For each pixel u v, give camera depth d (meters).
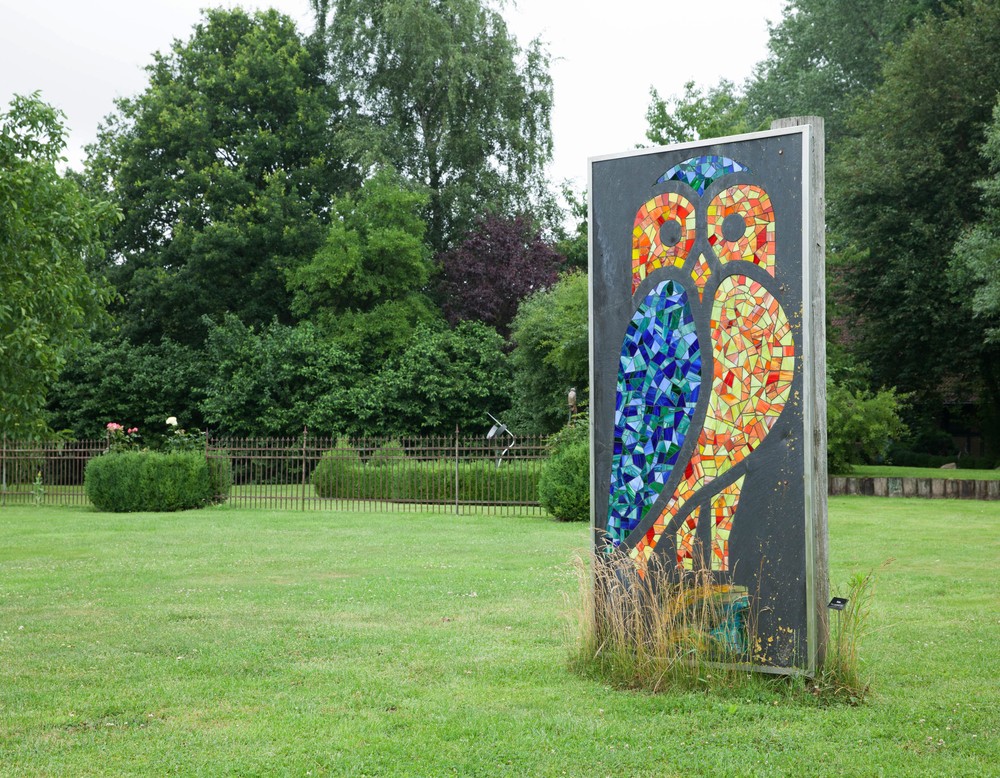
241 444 35.41
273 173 40.84
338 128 42.44
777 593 6.07
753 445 6.17
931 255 30.61
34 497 24.09
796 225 6.05
